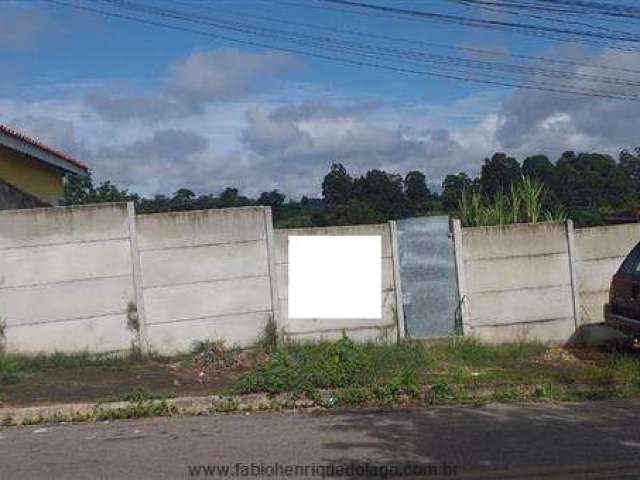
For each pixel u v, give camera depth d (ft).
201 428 26.66
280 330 37.63
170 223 36.63
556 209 46.70
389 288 39.06
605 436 25.18
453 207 50.29
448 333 39.50
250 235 37.52
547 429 26.20
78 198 79.66
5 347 34.76
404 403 30.76
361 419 27.86
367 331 38.68
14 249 34.99
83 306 35.68
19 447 24.25
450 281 39.65
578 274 41.63
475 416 28.30
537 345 39.81
